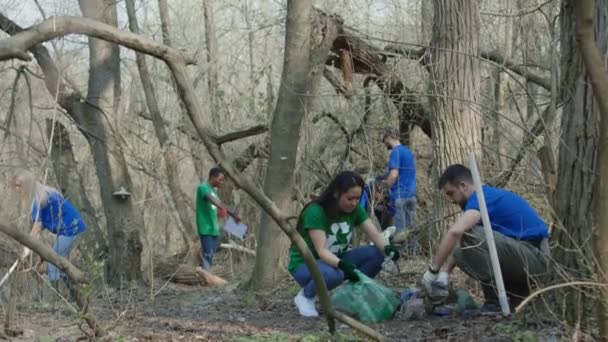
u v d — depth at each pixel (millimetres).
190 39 16391
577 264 5289
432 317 6258
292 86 8898
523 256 5859
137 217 10500
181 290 9883
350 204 6504
